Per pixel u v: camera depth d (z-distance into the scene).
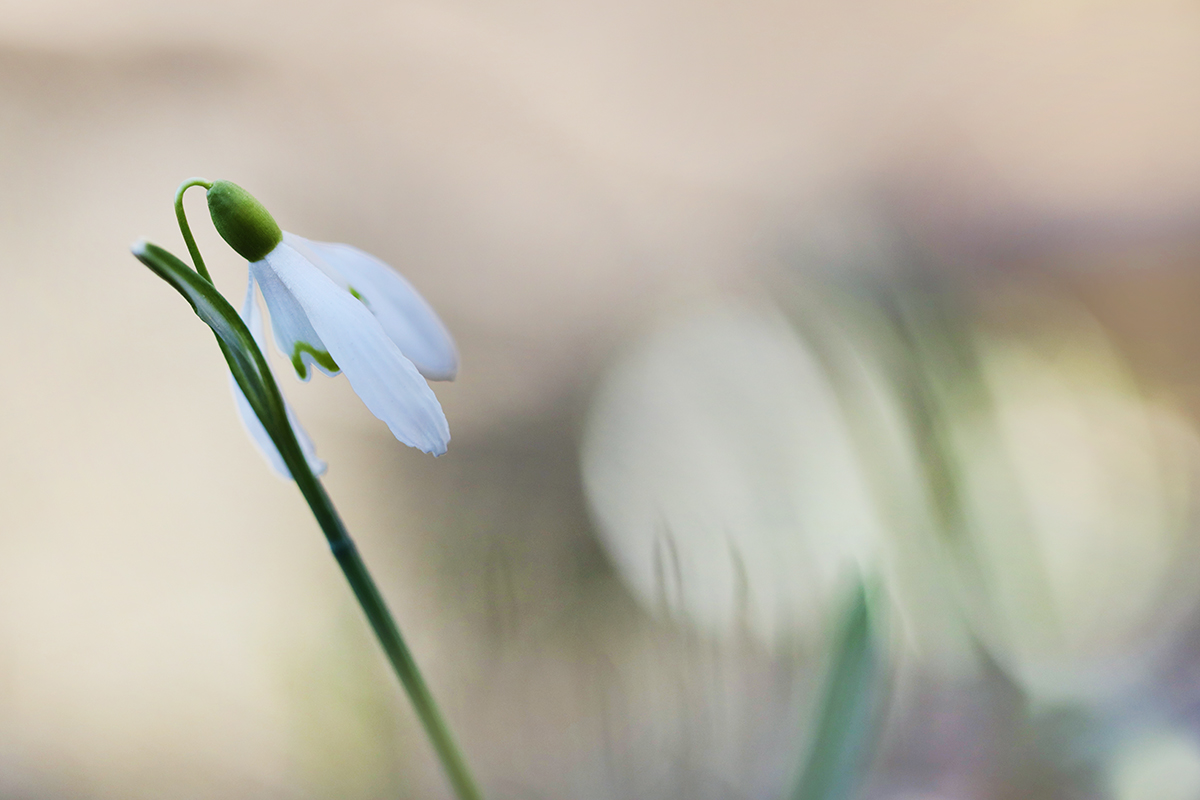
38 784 0.50
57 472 0.76
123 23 1.04
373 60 1.10
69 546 0.71
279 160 1.00
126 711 0.56
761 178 1.02
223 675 0.57
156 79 1.03
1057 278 0.80
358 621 0.41
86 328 0.84
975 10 1.15
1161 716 0.42
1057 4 1.08
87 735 0.54
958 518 0.46
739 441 0.67
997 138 0.98
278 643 0.50
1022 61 1.06
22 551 0.70
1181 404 0.68
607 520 0.67
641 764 0.37
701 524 0.58
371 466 0.79
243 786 0.48
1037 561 0.47
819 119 1.09
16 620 0.65
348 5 1.12
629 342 0.88
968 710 0.44
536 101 1.12
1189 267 0.77
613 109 1.13
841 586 0.35
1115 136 0.91
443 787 0.40
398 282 0.31
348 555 0.31
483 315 0.94
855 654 0.34
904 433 0.48
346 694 0.41
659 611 0.36
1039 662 0.45
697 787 0.36
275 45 1.09
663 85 1.16
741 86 1.13
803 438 0.65
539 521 0.68
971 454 0.50
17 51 1.00
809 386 0.69
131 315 0.85
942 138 1.00
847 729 0.34
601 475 0.73
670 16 1.22
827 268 0.62
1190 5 1.05
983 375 0.54
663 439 0.73
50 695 0.58
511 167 1.06
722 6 1.21
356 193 1.01
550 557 0.59
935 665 0.46
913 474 0.47
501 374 0.89
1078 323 0.76
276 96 1.05
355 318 0.30
